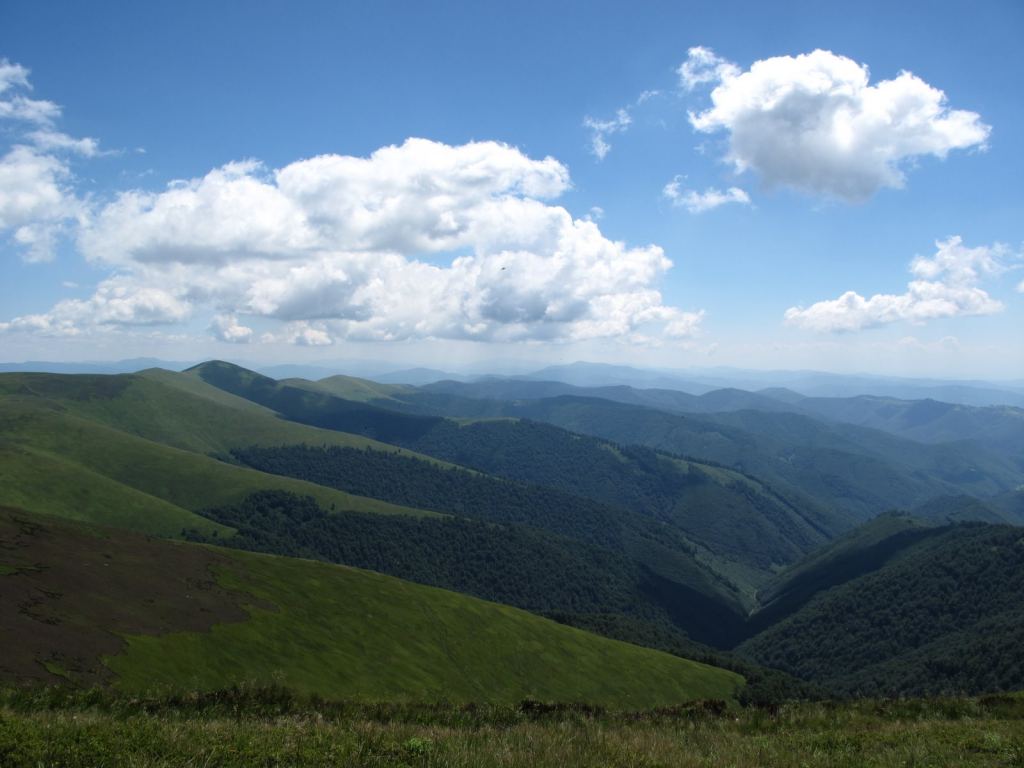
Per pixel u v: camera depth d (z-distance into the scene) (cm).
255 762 1158
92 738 1205
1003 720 2030
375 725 1673
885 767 1377
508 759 1265
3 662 3403
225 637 5659
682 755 1405
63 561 5522
